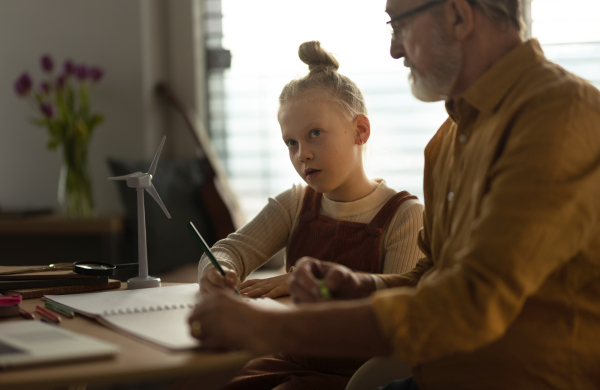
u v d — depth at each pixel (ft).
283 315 2.32
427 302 2.30
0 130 9.98
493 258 2.27
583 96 2.51
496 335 2.28
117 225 8.68
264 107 10.43
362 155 4.50
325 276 2.93
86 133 9.04
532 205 2.30
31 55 9.82
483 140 2.76
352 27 9.95
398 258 4.12
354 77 9.97
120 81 9.68
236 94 10.52
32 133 9.91
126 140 9.73
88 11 9.69
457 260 2.42
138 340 2.52
